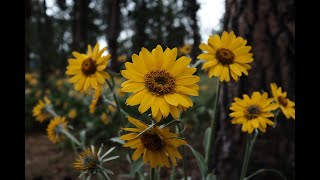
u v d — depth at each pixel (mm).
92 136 5035
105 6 14031
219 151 3018
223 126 2982
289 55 2822
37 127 6465
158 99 1298
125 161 3598
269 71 2844
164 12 9320
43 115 3303
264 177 2822
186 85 1339
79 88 1938
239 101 2008
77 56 1980
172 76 1344
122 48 7633
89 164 1585
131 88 1310
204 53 1967
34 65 14812
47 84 9797
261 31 2867
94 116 5613
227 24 3053
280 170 2793
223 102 2975
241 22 2920
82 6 13148
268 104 2000
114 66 3146
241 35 2912
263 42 2861
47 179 3795
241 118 1969
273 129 2809
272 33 2846
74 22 13547
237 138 2898
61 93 7996
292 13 2824
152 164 1382
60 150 4711
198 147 4125
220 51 1947
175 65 1353
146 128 1313
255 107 1968
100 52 1896
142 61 1351
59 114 6258
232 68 1930
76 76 1943
